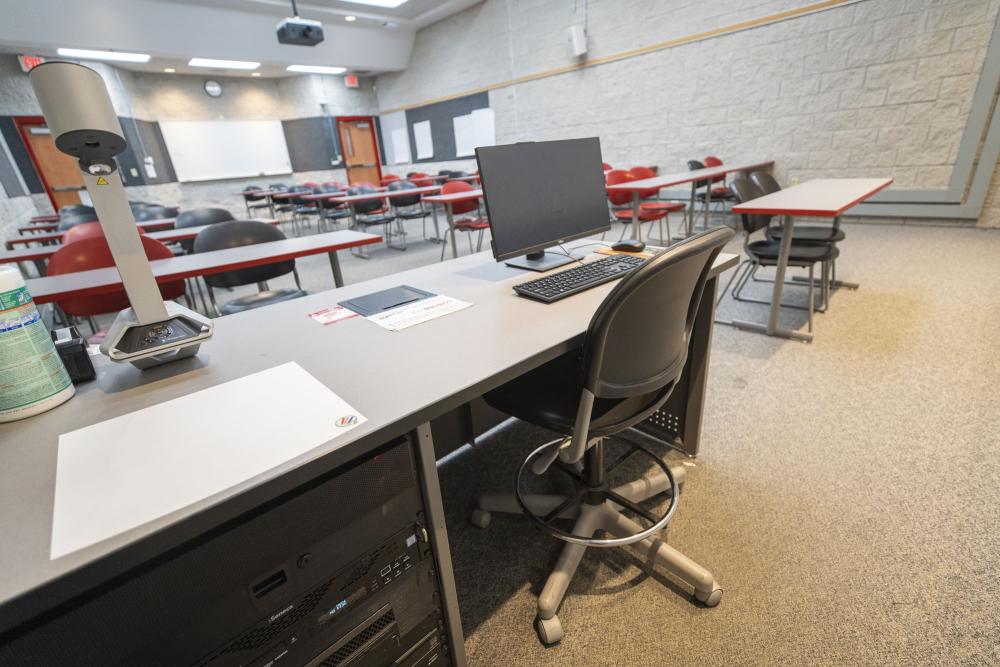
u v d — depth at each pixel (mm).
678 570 1116
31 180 7219
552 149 1405
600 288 1176
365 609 726
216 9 6840
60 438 618
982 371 1973
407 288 1266
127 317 861
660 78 5836
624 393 907
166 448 583
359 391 704
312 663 683
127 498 496
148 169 8406
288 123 10195
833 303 2887
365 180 11078
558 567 1131
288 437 592
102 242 2160
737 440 1688
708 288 1382
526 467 1664
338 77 10039
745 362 2268
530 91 7348
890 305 2758
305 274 4895
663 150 6098
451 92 8742
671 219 6102
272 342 935
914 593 1084
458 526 1419
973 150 4031
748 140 5340
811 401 1888
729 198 4934
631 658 1001
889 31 4195
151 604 510
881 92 4375
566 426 987
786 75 4875
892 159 4469
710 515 1359
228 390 732
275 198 7898
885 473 1464
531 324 948
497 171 1256
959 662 938
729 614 1076
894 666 943
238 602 579
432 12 7867
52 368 702
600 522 1271
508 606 1146
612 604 1128
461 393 696
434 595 830
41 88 639
